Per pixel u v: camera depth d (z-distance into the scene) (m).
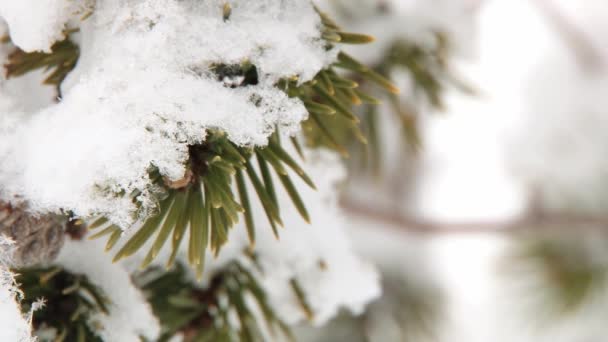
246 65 0.49
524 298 1.15
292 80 0.50
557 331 1.23
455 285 1.42
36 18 0.49
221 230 0.49
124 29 0.49
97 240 0.52
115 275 0.53
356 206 1.07
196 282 0.56
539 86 1.47
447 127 1.54
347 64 0.51
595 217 1.13
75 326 0.52
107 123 0.48
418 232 1.10
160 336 0.55
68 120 0.48
